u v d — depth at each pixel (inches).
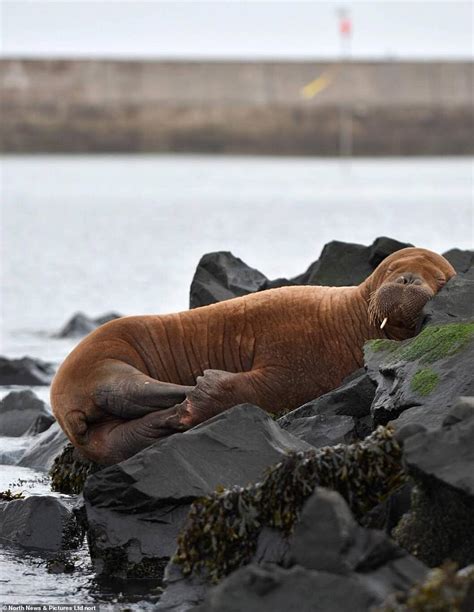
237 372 1029.2
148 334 1029.2
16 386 1690.5
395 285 1002.7
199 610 676.1
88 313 2706.7
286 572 667.4
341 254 1315.2
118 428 992.2
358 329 1031.0
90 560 880.3
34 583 833.5
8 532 928.9
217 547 791.1
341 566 678.5
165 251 4205.2
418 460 731.4
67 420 1001.5
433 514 748.6
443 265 1051.9
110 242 4586.6
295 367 1021.8
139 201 6953.7
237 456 888.3
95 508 876.6
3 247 4384.8
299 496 798.5
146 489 864.9
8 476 1153.4
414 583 666.8
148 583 836.6
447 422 764.0
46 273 3538.4
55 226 5369.1
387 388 943.0
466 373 897.5
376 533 691.4
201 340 1032.8
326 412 983.6
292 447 908.0
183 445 890.7
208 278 1310.3
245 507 799.7
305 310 1039.0
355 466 808.9
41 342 2230.6
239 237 4667.8
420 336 965.2
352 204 6579.7
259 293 1059.9
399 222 5310.0
